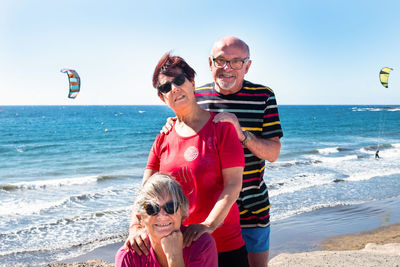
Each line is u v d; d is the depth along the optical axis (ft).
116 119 304.91
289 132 181.57
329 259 22.99
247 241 9.62
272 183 53.93
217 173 6.69
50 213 39.83
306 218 37.01
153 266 5.70
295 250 28.60
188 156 6.71
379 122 255.91
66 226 34.71
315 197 45.73
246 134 7.91
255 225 9.53
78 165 86.28
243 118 9.30
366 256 23.44
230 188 6.49
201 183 6.66
